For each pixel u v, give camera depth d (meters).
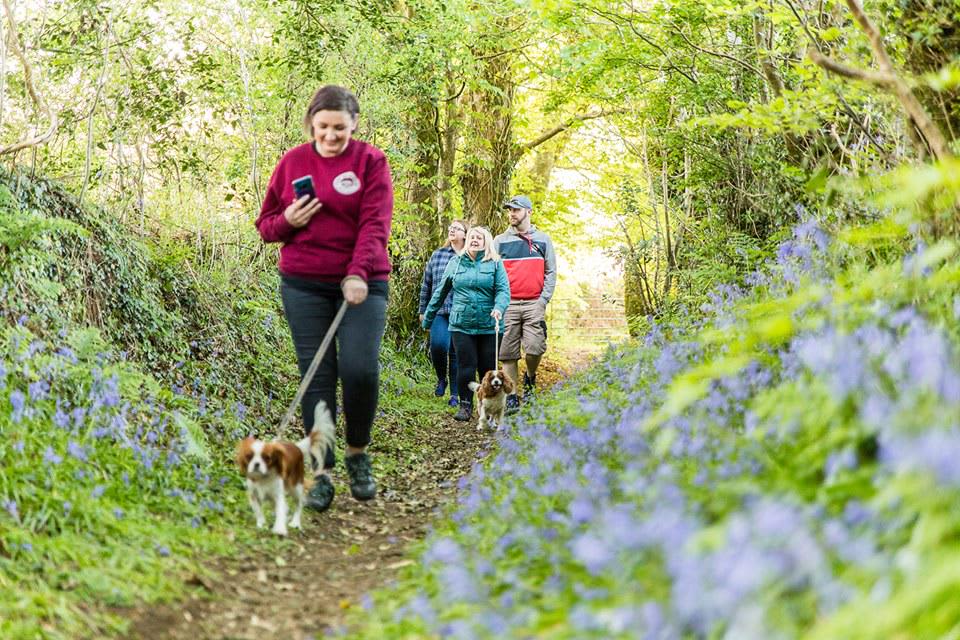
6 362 5.66
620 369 7.68
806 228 5.72
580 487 4.05
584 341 26.55
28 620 3.40
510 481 5.14
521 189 22.83
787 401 3.55
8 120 8.58
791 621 2.17
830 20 7.70
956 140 4.70
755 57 10.83
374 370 5.74
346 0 10.92
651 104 13.66
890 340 3.41
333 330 5.59
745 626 2.09
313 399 5.81
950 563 1.93
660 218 16.83
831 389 3.24
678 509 2.77
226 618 3.88
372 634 3.41
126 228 8.87
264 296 10.75
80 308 7.16
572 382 9.43
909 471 2.38
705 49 10.37
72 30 8.52
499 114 17.64
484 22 14.84
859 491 2.66
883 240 5.20
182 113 9.40
